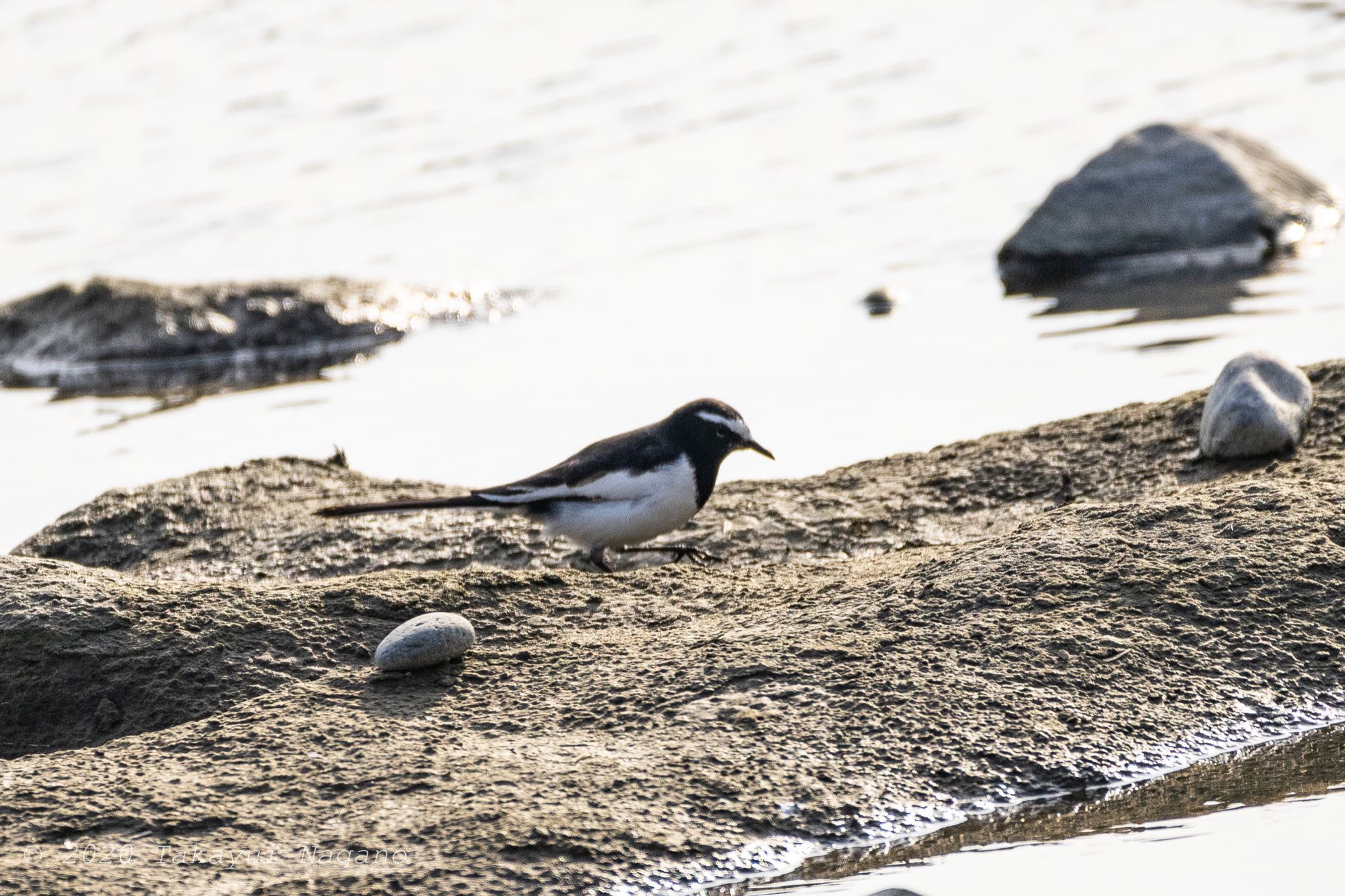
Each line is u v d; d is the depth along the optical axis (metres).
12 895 7.47
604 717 9.04
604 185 24.66
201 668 9.88
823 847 8.08
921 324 18.91
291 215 24.94
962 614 9.80
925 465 13.64
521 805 8.12
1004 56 28.03
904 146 24.73
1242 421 12.30
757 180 24.09
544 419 17.05
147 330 21.77
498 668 9.72
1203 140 21.89
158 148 28.27
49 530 13.93
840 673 9.25
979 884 7.80
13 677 9.98
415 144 27.08
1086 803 8.45
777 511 13.20
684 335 19.20
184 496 14.19
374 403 18.64
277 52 32.41
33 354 22.17
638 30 31.67
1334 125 23.75
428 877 7.61
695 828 8.05
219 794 8.36
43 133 29.48
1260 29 28.02
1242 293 19.02
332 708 9.32
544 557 12.98
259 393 19.80
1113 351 17.28
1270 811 8.29
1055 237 20.78
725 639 9.70
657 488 11.84
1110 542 10.38
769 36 30.28
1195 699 9.13
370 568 12.98
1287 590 9.86
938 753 8.66
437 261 22.80
